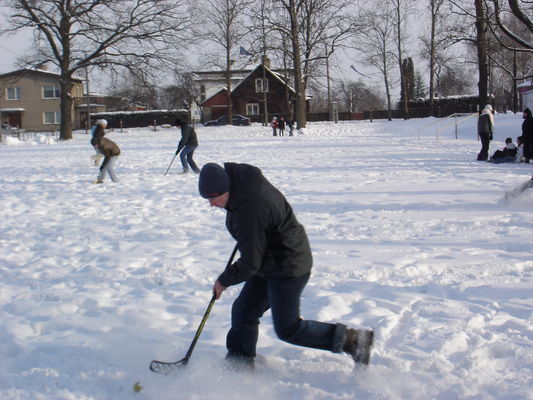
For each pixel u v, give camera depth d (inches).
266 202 135.9
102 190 507.8
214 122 2322.8
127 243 299.3
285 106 2674.7
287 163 724.7
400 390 140.5
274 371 153.1
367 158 767.1
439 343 163.9
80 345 169.0
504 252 260.7
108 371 152.0
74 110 2719.0
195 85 2987.2
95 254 277.3
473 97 2468.0
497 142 1048.2
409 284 223.1
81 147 1279.5
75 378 148.6
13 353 168.2
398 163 681.6
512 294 206.7
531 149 633.0
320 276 233.8
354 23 1694.1
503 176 523.2
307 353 163.3
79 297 212.4
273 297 143.8
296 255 141.8
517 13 700.7
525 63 2059.5
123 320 190.7
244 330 152.9
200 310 200.2
